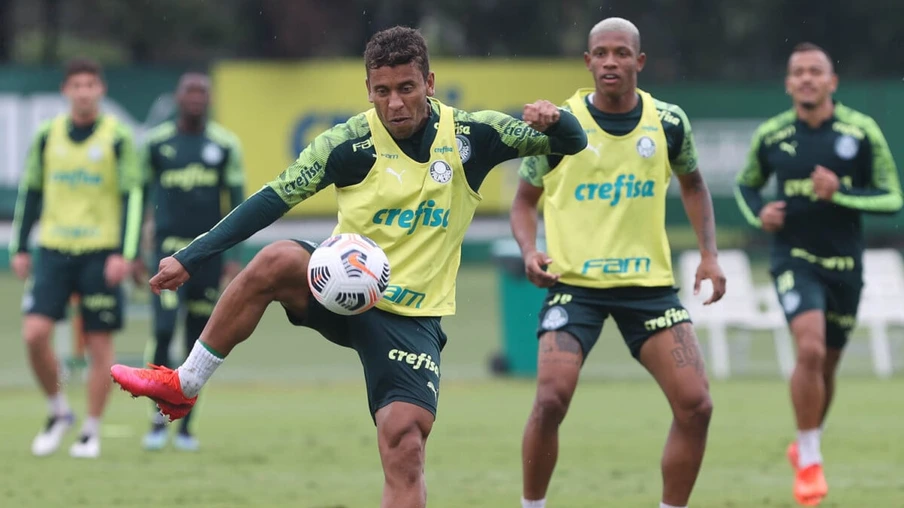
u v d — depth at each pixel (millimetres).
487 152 20078
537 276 23625
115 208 35844
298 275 19547
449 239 20062
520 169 25328
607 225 24406
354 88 97062
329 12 130875
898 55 139500
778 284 31188
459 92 99750
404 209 19672
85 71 35844
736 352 60844
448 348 64250
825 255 31031
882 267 56906
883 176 31547
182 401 19812
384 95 19109
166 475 31625
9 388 50969
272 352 63281
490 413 43531
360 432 39344
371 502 28000
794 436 38562
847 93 98125
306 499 28344
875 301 56406
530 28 139875
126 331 69188
